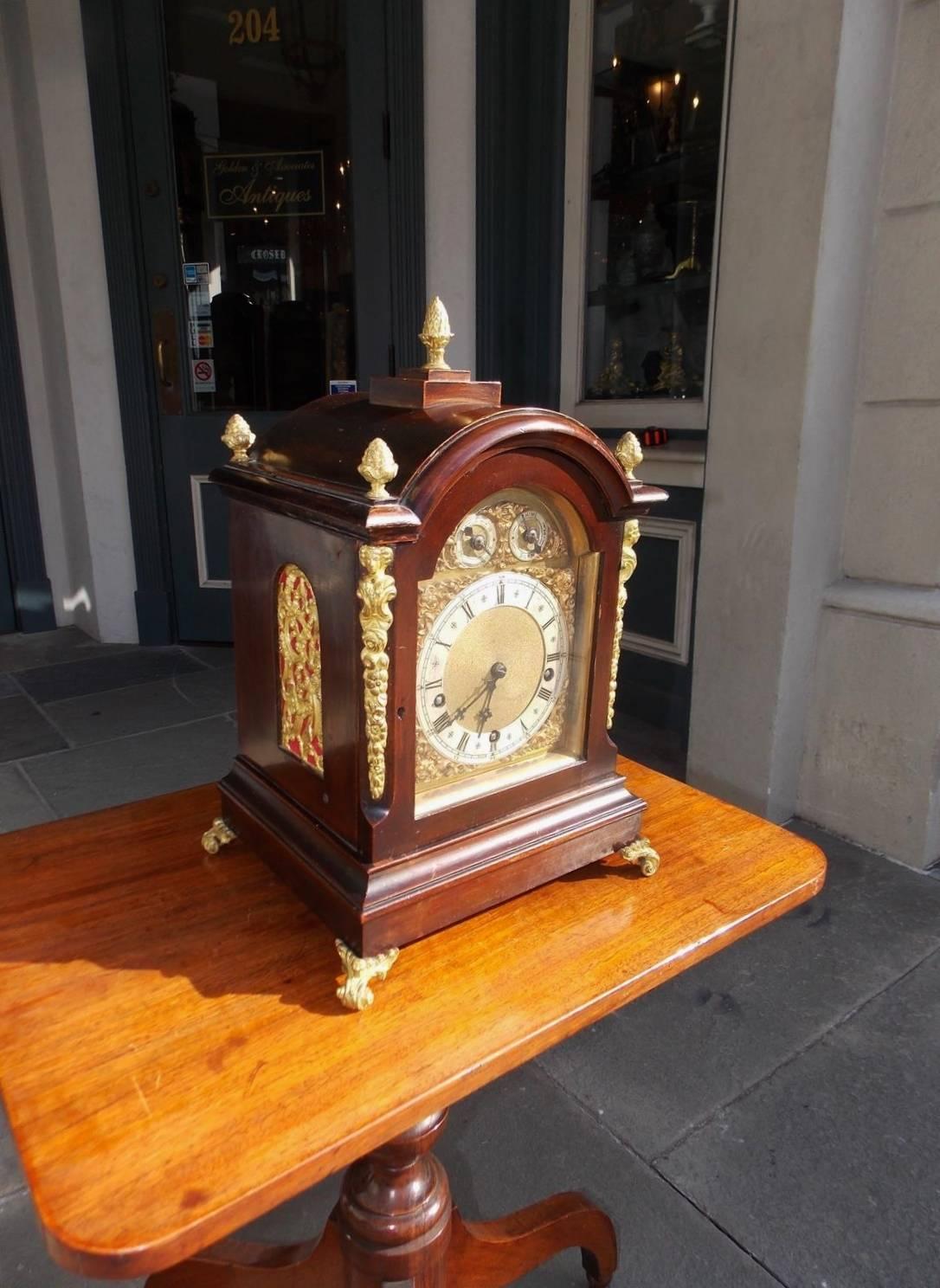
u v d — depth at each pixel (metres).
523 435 0.69
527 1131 1.35
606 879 0.86
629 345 2.72
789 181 1.79
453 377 0.76
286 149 3.05
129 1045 0.63
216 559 3.46
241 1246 0.99
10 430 3.54
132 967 0.71
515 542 0.75
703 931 0.77
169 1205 0.50
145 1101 0.58
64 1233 0.48
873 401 1.93
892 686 1.97
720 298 1.97
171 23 2.96
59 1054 0.62
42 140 3.02
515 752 0.82
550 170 2.71
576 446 0.73
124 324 3.19
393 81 2.82
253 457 0.85
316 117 3.01
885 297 1.88
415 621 0.69
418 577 0.68
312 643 0.76
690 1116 1.38
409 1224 0.82
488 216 2.82
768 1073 1.46
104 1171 0.52
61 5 2.90
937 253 1.78
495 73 2.69
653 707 2.76
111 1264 0.48
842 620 2.03
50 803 2.29
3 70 3.16
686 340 2.55
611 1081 1.44
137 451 3.32
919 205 1.79
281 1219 1.22
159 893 0.82
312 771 0.79
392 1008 0.67
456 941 0.75
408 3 2.72
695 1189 1.25
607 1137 1.34
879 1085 1.43
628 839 0.89
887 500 1.96
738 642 2.10
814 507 1.95
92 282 3.17
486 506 0.73
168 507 3.42
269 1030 0.65
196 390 3.31
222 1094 0.59
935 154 1.75
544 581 0.79
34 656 3.46
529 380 2.95
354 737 0.71
